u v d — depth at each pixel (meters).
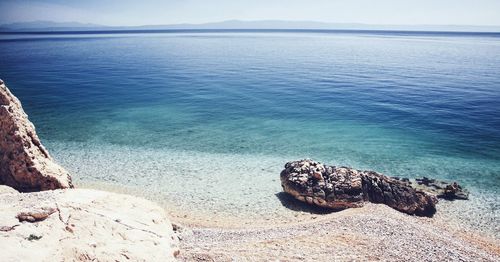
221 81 92.06
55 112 60.41
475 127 50.59
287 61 137.00
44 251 12.97
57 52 175.25
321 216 26.92
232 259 17.31
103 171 35.16
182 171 35.62
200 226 24.83
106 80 93.88
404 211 27.72
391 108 62.16
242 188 31.94
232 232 23.11
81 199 17.75
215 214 27.11
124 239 15.49
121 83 89.31
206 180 33.53
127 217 17.34
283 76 99.75
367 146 43.72
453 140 45.44
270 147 43.50
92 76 100.31
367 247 19.69
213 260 17.08
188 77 98.62
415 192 28.44
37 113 59.53
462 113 58.19
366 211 26.30
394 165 37.78
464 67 118.00
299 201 29.44
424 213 27.81
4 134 24.59
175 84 87.88
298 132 49.53
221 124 53.66
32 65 123.00
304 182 29.16
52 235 14.04
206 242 20.91
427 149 42.41
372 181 28.98
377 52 176.75
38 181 24.33
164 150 42.03
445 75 99.81
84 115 58.72
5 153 24.45
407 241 20.92
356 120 55.16
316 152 41.75
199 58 148.50
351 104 65.62
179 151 41.75
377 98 70.44
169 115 59.00
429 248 20.12
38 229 14.14
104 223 15.98
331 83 88.00
